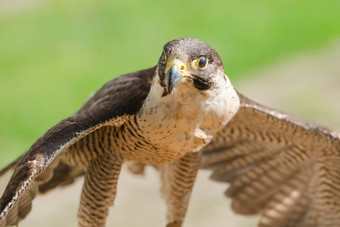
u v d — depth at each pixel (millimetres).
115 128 8461
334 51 24344
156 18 27828
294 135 9789
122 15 28078
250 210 11086
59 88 22969
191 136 8227
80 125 7801
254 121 9664
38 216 15547
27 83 23312
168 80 7629
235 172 10828
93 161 8930
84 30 27266
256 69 23672
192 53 7734
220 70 7996
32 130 21031
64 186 9547
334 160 9992
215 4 28938
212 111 8047
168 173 9477
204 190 16469
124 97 8281
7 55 25516
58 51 25781
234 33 26422
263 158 10570
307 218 10867
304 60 23766
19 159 8008
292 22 26969
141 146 8414
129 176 17141
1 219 6742
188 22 27562
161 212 15648
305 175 10570
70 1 30062
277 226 11031
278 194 10891
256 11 28000
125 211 15680
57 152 7391
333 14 27547
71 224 15219
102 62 24625
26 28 27812
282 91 21312
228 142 10430
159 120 8031
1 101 22391
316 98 20562
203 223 15148
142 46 25828
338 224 10664
